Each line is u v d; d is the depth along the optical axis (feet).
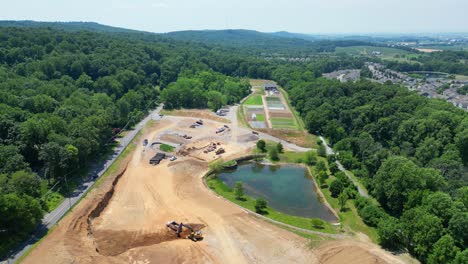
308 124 508.53
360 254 235.61
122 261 217.36
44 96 427.74
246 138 480.23
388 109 454.81
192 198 311.47
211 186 346.74
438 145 351.05
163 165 379.55
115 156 391.65
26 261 206.69
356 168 381.40
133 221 268.62
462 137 339.36
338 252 239.09
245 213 289.33
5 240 219.20
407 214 243.81
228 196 324.80
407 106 458.50
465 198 251.60
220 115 591.37
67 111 409.49
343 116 486.38
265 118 581.12
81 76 580.30
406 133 395.34
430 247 222.07
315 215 298.97
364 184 339.77
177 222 268.21
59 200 280.92
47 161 298.35
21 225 227.61
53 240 227.40
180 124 535.60
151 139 460.55
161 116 577.43
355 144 405.59
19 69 535.60
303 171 395.14
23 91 448.24
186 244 241.14
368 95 530.68
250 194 335.67
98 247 231.91
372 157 357.41
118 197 306.96
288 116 597.11
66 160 303.89
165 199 306.14
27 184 257.34
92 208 272.92
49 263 206.18
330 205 314.96
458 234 218.38
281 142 473.26
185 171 369.71
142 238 245.86
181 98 636.48
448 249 207.92
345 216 292.61
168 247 236.02
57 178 308.40
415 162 343.46
